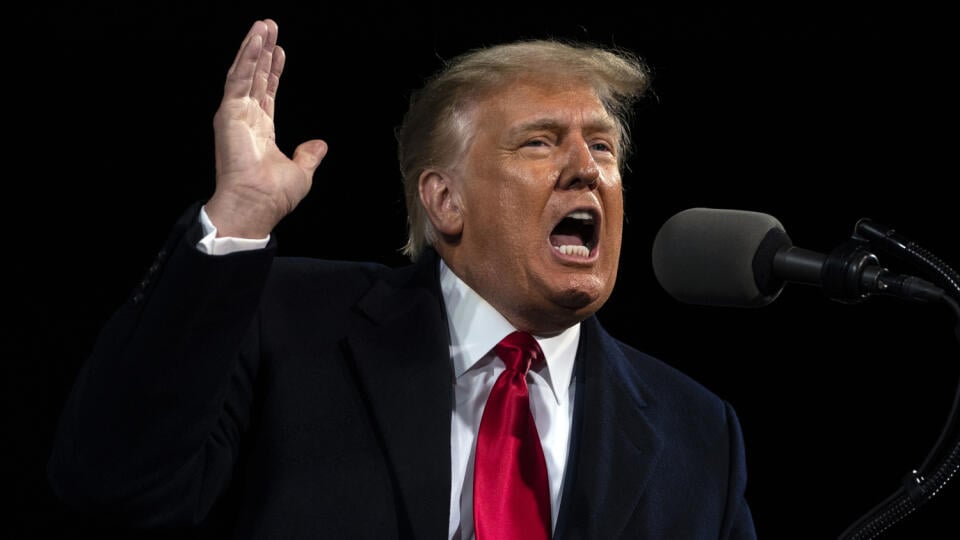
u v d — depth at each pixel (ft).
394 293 21.43
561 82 20.88
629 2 42.45
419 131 22.08
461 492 20.10
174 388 17.16
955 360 43.24
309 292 21.29
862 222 16.65
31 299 41.78
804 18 43.01
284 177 17.60
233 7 41.50
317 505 19.12
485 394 20.84
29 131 41.78
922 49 42.88
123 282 42.14
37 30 41.29
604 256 20.61
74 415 17.70
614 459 20.54
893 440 43.47
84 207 42.04
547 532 19.80
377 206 42.22
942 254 42.78
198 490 18.81
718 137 43.91
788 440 44.39
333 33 41.83
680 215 18.97
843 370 44.21
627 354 22.72
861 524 16.05
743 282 17.89
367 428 19.81
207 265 16.76
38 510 40.32
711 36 43.32
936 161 43.04
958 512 41.91
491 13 41.73
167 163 42.19
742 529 21.49
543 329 21.04
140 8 41.27
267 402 19.90
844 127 43.57
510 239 20.39
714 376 44.86
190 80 41.88
